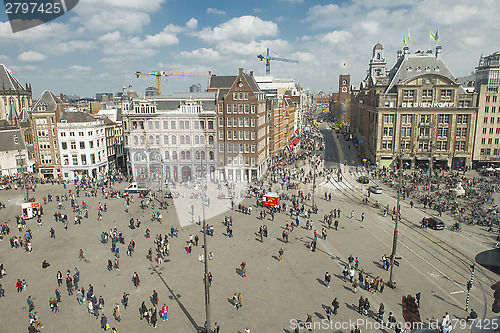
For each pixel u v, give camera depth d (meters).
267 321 32.38
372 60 144.75
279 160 109.31
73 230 56.00
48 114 89.88
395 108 94.56
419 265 42.81
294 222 58.69
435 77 92.50
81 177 91.50
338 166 102.75
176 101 84.81
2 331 31.33
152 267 43.16
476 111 91.81
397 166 97.38
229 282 39.34
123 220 60.44
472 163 95.50
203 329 31.31
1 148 95.44
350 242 50.22
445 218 58.94
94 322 32.56
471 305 34.00
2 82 131.88
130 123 80.38
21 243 50.41
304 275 40.84
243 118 81.19
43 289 38.50
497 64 91.00
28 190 82.12
